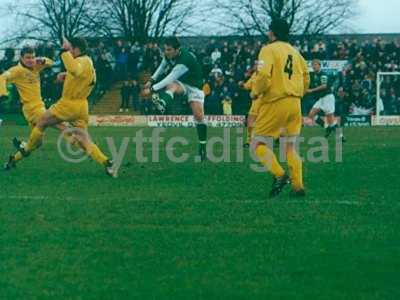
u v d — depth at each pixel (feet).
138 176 56.44
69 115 56.85
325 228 36.76
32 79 64.03
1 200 44.73
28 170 60.08
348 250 32.68
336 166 62.75
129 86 173.17
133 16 244.22
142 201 44.47
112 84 180.04
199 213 40.60
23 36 250.16
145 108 166.81
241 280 28.55
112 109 179.32
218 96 161.17
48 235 35.40
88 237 35.06
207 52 169.89
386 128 133.18
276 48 45.37
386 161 66.90
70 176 56.44
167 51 67.15
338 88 157.58
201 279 28.66
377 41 173.06
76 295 26.86
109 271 29.68
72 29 246.88
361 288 27.61
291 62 45.47
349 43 181.68
